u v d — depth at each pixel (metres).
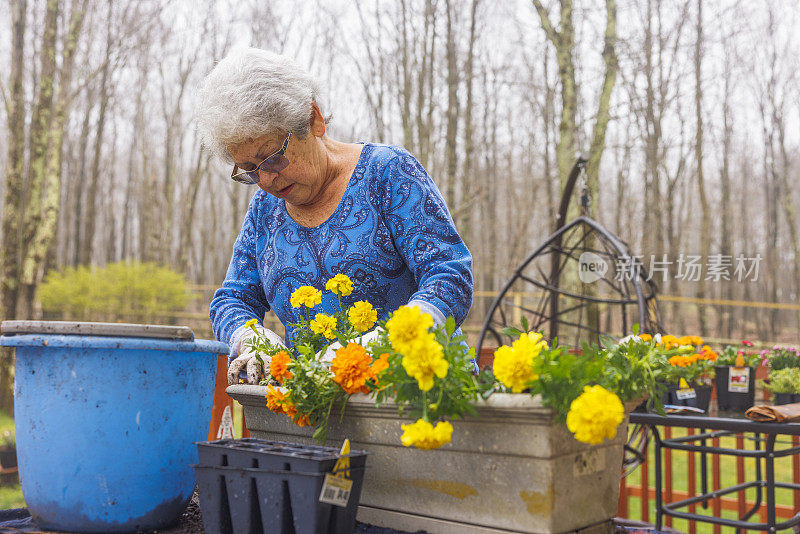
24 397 1.15
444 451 1.05
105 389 1.12
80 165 21.45
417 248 1.37
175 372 1.19
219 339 1.49
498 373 0.96
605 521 1.09
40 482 1.13
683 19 12.99
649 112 13.64
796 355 3.75
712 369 3.27
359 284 1.43
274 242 1.54
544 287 5.04
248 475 1.02
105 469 1.12
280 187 1.36
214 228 22.95
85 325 1.11
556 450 0.96
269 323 11.07
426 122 14.09
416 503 1.08
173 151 21.23
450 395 0.97
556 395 0.94
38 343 1.11
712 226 17.97
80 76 12.93
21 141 10.30
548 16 11.02
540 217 19.97
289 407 1.13
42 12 12.47
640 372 1.05
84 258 18.78
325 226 1.45
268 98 1.23
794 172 19.20
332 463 0.98
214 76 1.27
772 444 2.41
